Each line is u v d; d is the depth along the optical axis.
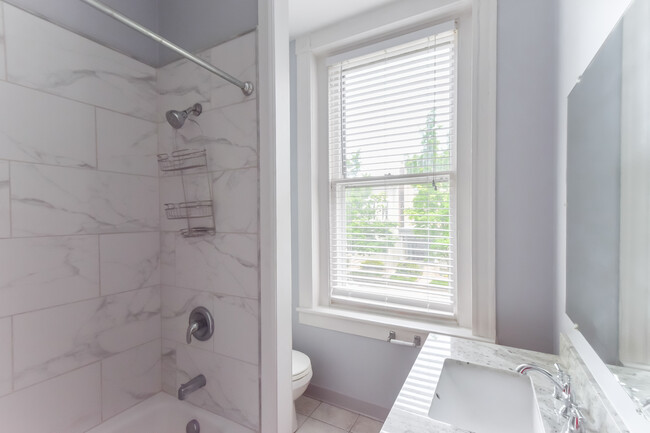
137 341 1.40
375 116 1.89
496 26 1.45
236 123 1.26
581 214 0.85
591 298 0.75
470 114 1.60
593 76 0.75
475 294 1.50
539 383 0.95
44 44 1.09
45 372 1.09
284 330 1.23
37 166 1.08
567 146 1.03
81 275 1.20
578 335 0.94
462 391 1.04
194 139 1.38
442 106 1.70
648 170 0.50
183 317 1.42
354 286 2.00
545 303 1.36
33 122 1.06
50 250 1.11
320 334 1.97
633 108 0.55
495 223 1.46
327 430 1.70
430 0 1.63
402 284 1.84
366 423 1.75
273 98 1.18
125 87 1.36
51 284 1.11
